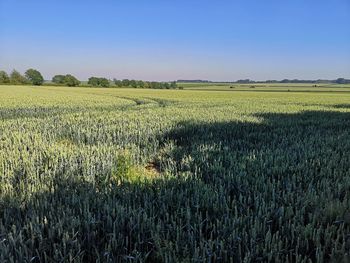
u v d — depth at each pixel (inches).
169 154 283.7
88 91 2278.5
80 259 106.8
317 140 325.7
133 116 540.1
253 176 201.6
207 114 597.3
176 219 135.0
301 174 204.5
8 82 4168.3
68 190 171.3
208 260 104.8
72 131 387.9
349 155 251.3
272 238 117.3
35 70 4244.6
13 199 151.7
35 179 185.8
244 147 300.8
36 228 121.6
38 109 770.2
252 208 152.3
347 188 173.0
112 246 114.3
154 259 111.7
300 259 105.9
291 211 138.8
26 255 107.1
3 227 121.0
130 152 283.3
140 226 127.9
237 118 528.7
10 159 222.2
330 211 138.1
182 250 112.5
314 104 1043.3
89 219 128.4
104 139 349.1
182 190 163.6
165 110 690.2
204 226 133.0
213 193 162.2
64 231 120.8
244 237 117.3
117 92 2140.7
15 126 426.6
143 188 176.4
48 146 274.7
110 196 164.4
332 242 115.0
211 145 299.1
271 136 366.9
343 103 1116.5
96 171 213.6
